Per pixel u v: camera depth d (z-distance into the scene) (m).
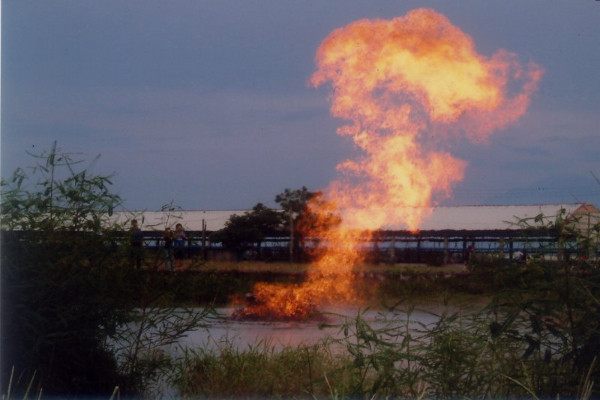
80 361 7.24
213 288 16.30
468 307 6.89
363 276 22.77
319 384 7.14
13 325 6.75
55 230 7.38
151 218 8.72
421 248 42.56
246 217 44.03
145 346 8.10
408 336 6.39
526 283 6.62
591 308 6.22
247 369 7.86
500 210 48.06
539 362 6.35
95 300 7.14
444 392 6.19
